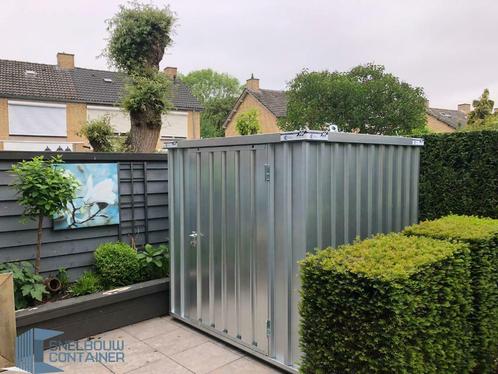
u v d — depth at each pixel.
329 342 2.11
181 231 4.14
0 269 3.66
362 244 2.54
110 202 4.68
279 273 3.06
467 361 2.59
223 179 3.56
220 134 31.41
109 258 4.37
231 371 3.18
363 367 1.99
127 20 6.49
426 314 2.11
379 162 3.39
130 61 6.64
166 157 5.21
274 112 24.22
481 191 4.29
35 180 3.66
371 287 1.94
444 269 2.26
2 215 3.87
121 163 4.80
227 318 3.60
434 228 3.01
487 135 4.25
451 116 30.59
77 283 4.20
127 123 19.53
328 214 2.96
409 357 1.97
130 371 3.21
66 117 18.56
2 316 2.98
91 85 20.05
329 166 2.96
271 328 3.14
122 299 4.09
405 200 3.70
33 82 18.50
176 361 3.37
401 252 2.30
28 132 17.72
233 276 3.50
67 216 4.30
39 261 3.93
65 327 3.71
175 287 4.28
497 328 2.88
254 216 3.25
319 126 13.53
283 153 2.98
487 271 2.75
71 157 4.33
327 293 2.11
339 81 13.32
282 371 3.12
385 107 13.05
